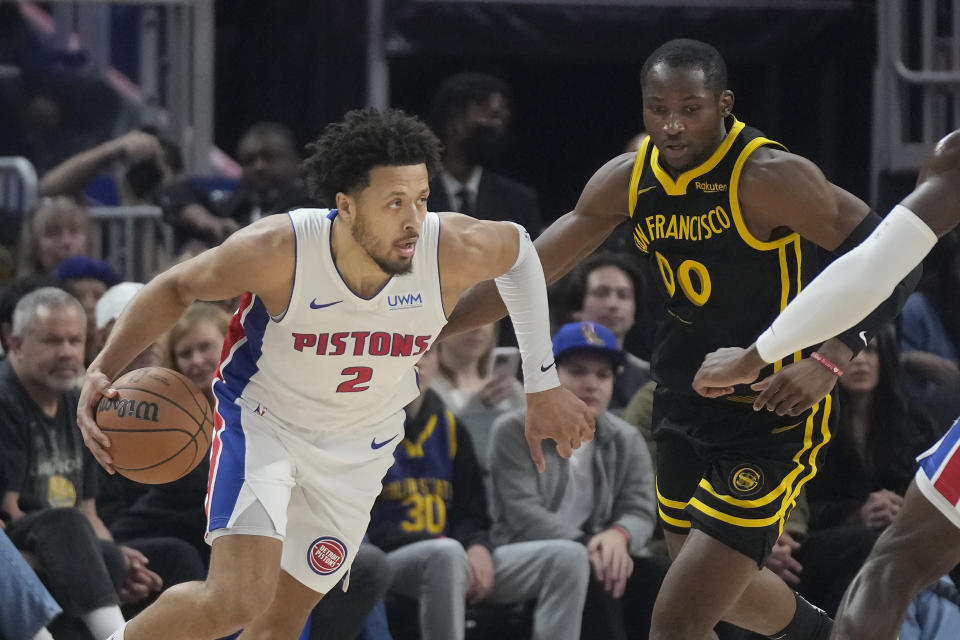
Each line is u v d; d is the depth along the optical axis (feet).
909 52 75.00
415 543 43.98
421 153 28.68
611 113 84.89
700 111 31.24
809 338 28.71
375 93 74.79
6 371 43.24
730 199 31.68
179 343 44.06
